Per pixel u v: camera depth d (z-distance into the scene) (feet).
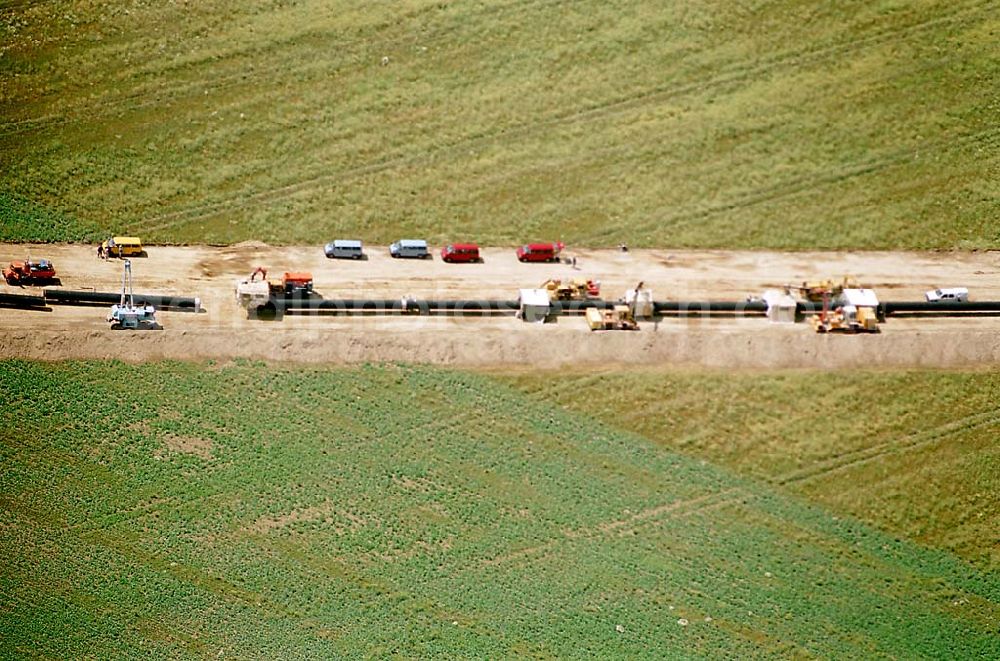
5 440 409.08
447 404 428.97
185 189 485.56
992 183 505.66
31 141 495.00
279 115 508.94
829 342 453.58
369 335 441.68
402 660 369.50
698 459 422.00
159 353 434.30
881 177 504.84
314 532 394.93
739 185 500.33
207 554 388.16
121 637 370.12
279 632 373.40
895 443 431.02
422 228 481.46
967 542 411.13
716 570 395.34
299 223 478.18
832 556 402.72
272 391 428.15
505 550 394.73
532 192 493.77
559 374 440.04
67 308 442.09
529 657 372.38
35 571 381.19
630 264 475.31
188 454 409.69
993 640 390.21
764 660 377.30
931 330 459.73
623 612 383.45
